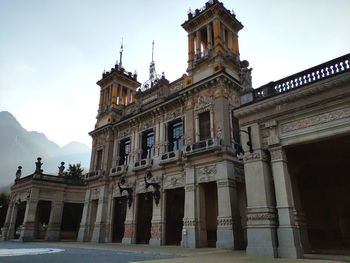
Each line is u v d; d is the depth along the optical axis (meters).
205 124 24.05
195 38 28.59
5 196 51.88
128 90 38.41
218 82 23.45
